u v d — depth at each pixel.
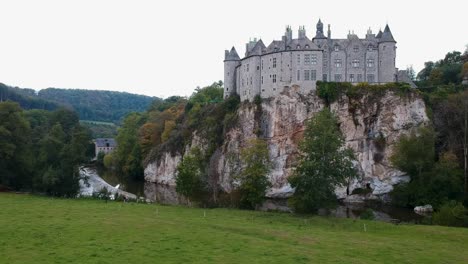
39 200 67.44
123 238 40.44
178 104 181.75
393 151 99.88
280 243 40.47
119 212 56.69
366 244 41.66
